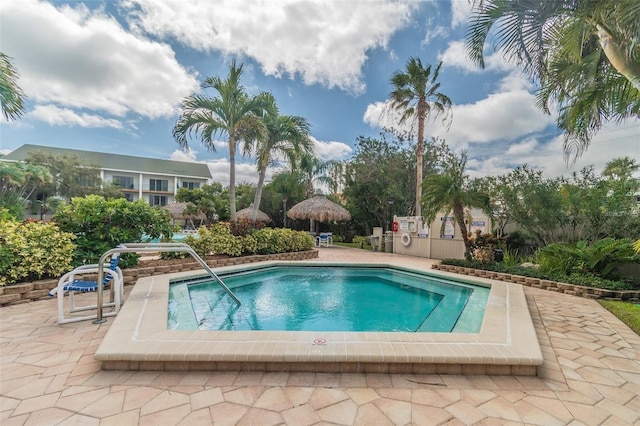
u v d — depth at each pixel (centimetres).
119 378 241
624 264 614
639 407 214
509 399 221
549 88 522
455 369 256
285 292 650
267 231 970
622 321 407
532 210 988
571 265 648
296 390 228
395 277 798
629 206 851
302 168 1834
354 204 1822
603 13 336
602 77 477
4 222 505
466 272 771
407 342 282
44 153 2352
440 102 1336
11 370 252
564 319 415
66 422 189
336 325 455
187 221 2530
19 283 457
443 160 1717
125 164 3177
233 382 237
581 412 207
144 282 529
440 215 1085
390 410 206
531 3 383
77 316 384
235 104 941
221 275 716
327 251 1383
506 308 409
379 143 1789
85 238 573
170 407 205
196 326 424
